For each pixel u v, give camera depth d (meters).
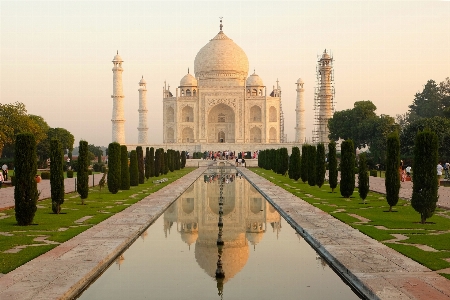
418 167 33.41
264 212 42.75
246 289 20.47
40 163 120.75
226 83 169.12
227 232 33.12
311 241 28.75
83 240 27.56
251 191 61.50
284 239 30.59
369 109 133.50
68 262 22.42
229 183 74.25
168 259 25.42
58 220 35.28
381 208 41.53
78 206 43.44
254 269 23.50
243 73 173.25
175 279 21.88
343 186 49.00
